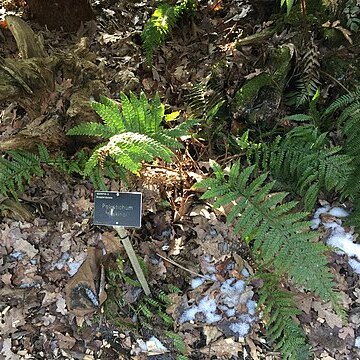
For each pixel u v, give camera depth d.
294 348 2.41
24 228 2.89
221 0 3.89
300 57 3.08
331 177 2.69
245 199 2.54
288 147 2.85
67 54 3.03
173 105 3.42
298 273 2.34
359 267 2.68
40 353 2.54
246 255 2.75
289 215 2.48
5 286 2.72
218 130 3.09
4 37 3.78
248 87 3.03
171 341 2.55
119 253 2.76
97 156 2.46
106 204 2.20
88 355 2.54
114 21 4.01
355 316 2.55
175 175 2.95
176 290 2.64
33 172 2.92
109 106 2.72
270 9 3.54
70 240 2.85
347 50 3.13
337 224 2.80
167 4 3.63
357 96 2.82
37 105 2.94
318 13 3.20
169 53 3.69
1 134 3.16
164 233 2.85
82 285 2.65
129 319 2.62
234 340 2.54
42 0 3.70
